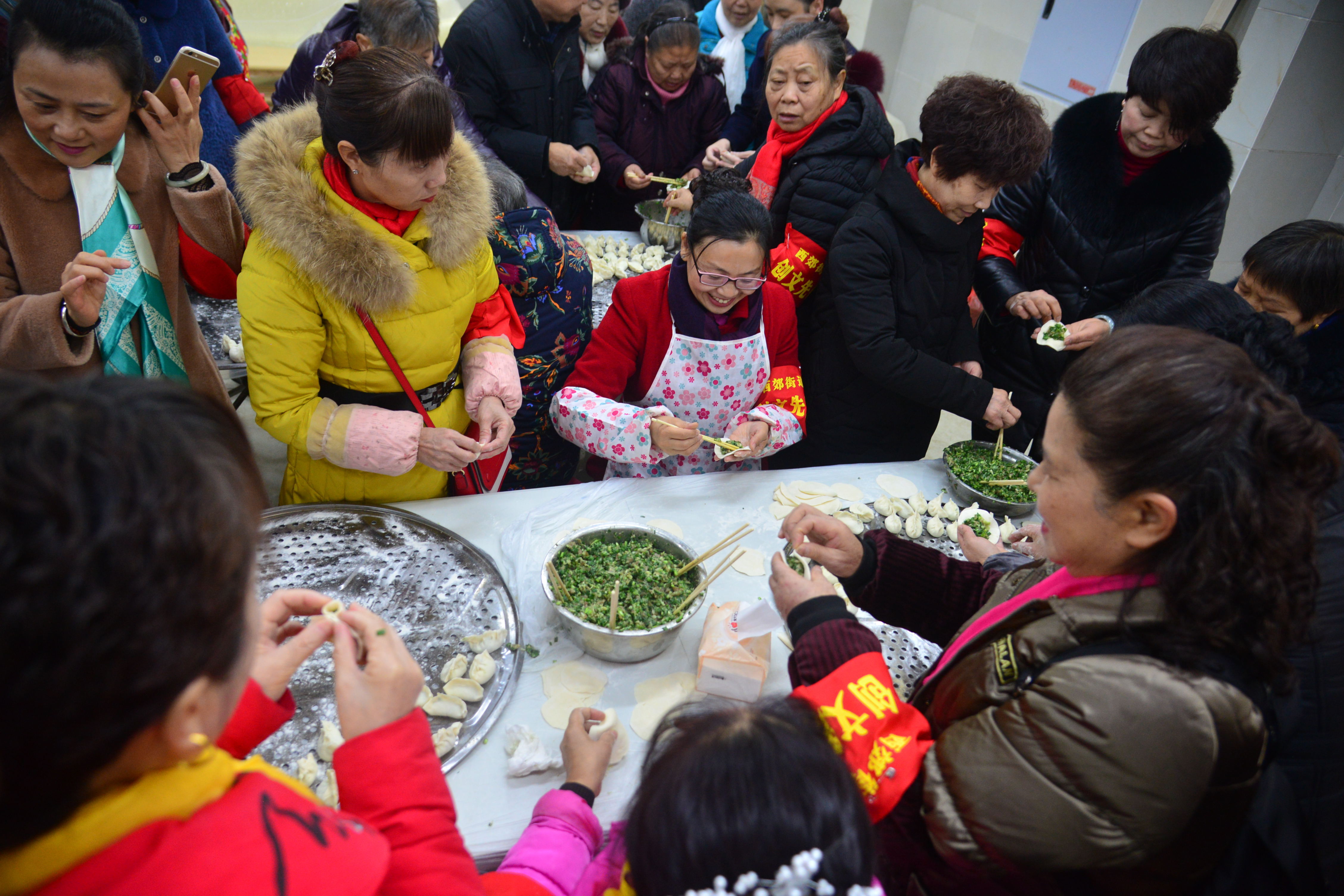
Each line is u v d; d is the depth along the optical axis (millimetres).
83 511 412
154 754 506
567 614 1348
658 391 1987
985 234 2576
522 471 2426
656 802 661
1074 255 2451
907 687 1396
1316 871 822
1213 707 708
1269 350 1301
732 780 645
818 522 1315
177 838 502
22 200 1481
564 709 1305
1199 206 2309
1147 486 741
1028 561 1332
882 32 5863
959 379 2037
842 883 628
